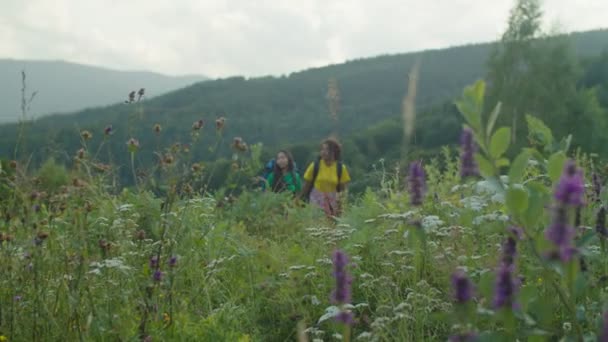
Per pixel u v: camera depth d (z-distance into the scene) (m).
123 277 4.30
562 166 2.36
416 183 2.67
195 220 5.37
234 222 6.96
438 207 5.43
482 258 4.12
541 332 2.41
